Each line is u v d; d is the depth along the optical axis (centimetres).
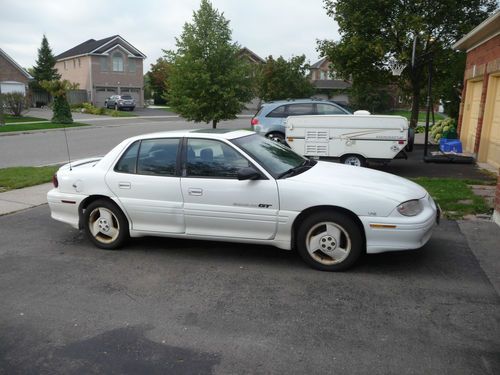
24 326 389
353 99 4266
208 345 354
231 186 509
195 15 1833
